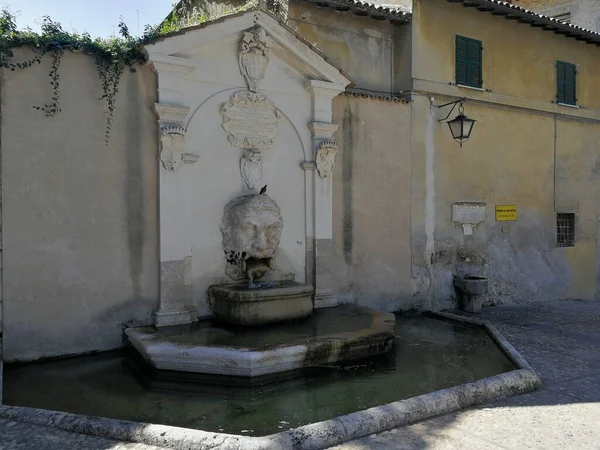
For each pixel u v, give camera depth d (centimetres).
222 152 729
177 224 683
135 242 664
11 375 561
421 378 564
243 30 729
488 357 650
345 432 399
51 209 613
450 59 1012
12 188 593
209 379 543
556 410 468
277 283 745
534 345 723
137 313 667
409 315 906
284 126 786
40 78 607
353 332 633
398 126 926
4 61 583
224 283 729
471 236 1044
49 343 614
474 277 1010
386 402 492
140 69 666
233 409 473
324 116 813
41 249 609
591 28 1562
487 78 1072
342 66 945
